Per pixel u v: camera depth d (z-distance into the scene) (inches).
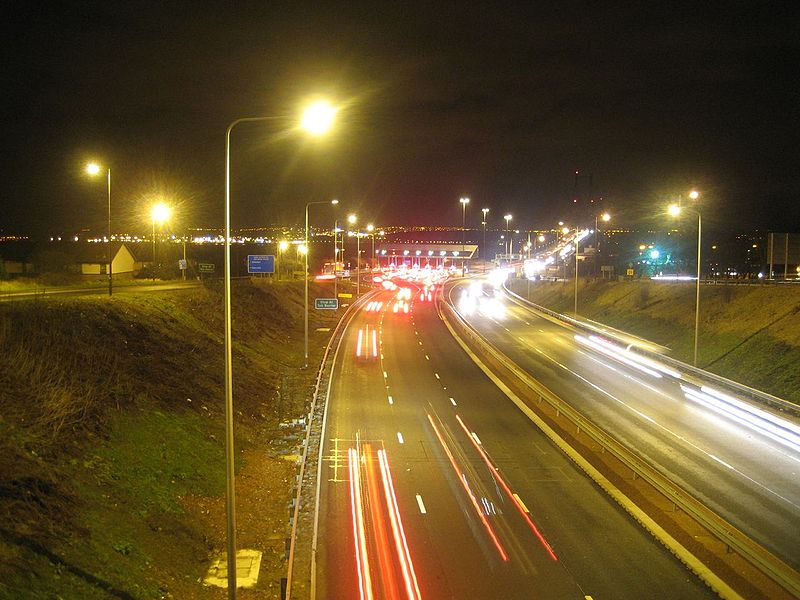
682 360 2049.7
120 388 1026.1
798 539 789.9
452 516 859.4
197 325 1766.7
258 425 1294.3
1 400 789.9
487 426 1332.4
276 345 2180.1
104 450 826.2
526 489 967.0
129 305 1513.3
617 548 763.4
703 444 1195.3
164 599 603.8
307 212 1971.0
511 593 652.7
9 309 1102.4
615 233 6801.2
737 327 2069.4
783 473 1035.9
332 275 4156.0
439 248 7086.6
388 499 920.9
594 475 1019.9
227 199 596.1
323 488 965.2
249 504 911.7
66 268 3383.4
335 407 1486.2
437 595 647.8
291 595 648.4
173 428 1021.8
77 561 575.8
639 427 1314.0
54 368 919.7
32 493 633.0
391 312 3378.4
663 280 3078.2
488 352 2162.9
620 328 2706.7
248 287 2711.6
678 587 668.1
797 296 2007.9
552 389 1674.5
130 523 708.0
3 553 521.3
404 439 1233.4
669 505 897.5
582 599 640.4
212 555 743.7
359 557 736.3
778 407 1358.3
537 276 5012.3
